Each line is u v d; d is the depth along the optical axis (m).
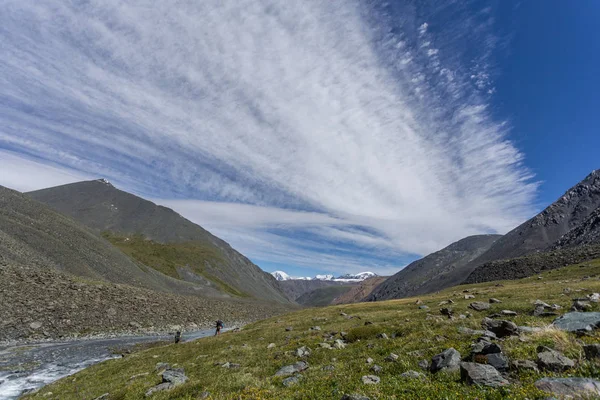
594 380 7.84
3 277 51.88
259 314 132.38
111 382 21.67
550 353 10.04
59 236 109.50
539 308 21.20
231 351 26.25
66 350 40.12
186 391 15.03
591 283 38.03
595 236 114.38
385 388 10.30
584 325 12.82
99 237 149.12
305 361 18.06
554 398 7.29
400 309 42.94
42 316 49.38
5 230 84.38
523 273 100.94
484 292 46.81
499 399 8.03
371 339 21.73
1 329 42.28
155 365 25.59
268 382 14.13
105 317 59.09
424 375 11.16
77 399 18.58
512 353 11.16
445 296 55.00
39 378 27.59
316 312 60.59
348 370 13.83
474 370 9.80
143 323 64.75
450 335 16.42
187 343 37.44
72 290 60.66
